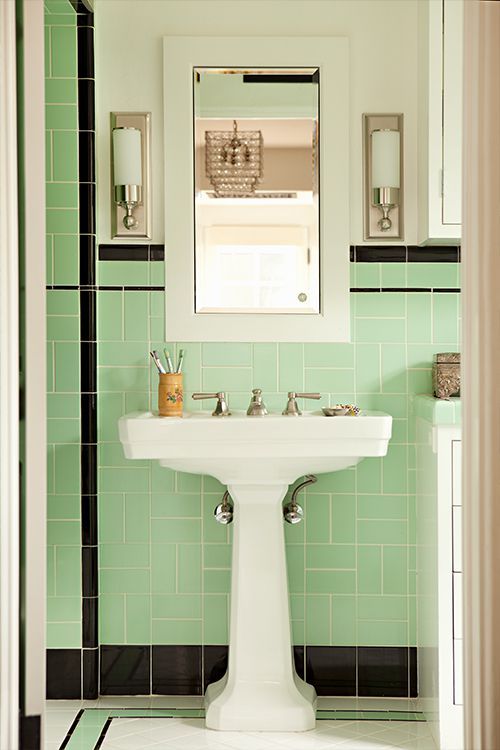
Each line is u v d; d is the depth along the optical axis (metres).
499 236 2.24
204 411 3.60
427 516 3.30
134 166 3.52
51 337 3.55
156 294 3.60
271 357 3.62
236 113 3.57
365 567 3.61
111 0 3.57
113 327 3.60
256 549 3.31
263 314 3.59
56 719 3.36
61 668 3.56
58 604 3.55
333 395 3.62
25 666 2.24
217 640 3.62
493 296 2.24
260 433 3.12
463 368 2.30
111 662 3.62
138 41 3.58
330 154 3.56
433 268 3.61
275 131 3.58
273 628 3.29
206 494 3.62
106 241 3.60
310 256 3.59
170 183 3.57
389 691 3.62
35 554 2.24
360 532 3.62
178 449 3.14
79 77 3.51
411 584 3.62
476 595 2.24
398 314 3.61
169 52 3.55
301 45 3.55
